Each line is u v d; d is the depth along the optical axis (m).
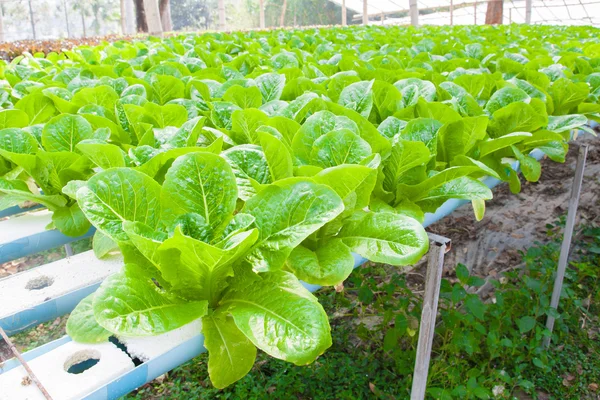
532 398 3.52
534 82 3.60
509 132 2.62
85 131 2.27
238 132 2.19
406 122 2.32
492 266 5.03
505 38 7.60
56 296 1.94
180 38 8.45
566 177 7.12
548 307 3.82
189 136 1.99
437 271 1.89
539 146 2.74
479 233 5.64
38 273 2.11
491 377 3.52
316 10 58.06
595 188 6.75
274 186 1.50
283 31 9.88
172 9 55.47
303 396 3.46
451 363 3.54
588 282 4.74
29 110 3.04
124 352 1.56
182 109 2.58
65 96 3.14
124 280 1.34
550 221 5.88
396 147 2.03
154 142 2.25
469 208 6.19
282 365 3.61
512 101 2.72
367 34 7.86
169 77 3.25
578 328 4.12
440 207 2.26
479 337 3.77
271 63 4.44
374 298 4.45
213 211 1.49
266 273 1.49
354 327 4.06
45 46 11.41
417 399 2.15
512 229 5.72
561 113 3.37
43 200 2.14
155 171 1.79
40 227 2.28
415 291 4.54
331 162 1.81
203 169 1.49
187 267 1.36
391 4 37.06
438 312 4.19
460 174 2.04
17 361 1.53
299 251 1.64
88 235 2.25
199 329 1.57
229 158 1.72
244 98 2.77
